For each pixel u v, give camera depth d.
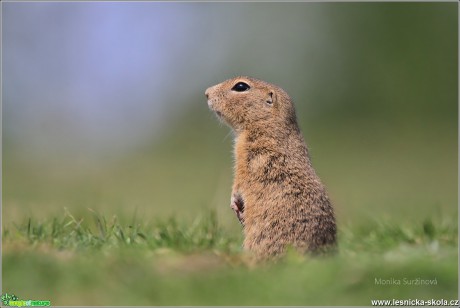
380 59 86.75
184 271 19.28
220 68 84.06
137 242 22.77
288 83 86.00
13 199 43.97
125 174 63.91
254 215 23.19
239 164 24.12
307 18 88.38
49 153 73.69
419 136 76.25
